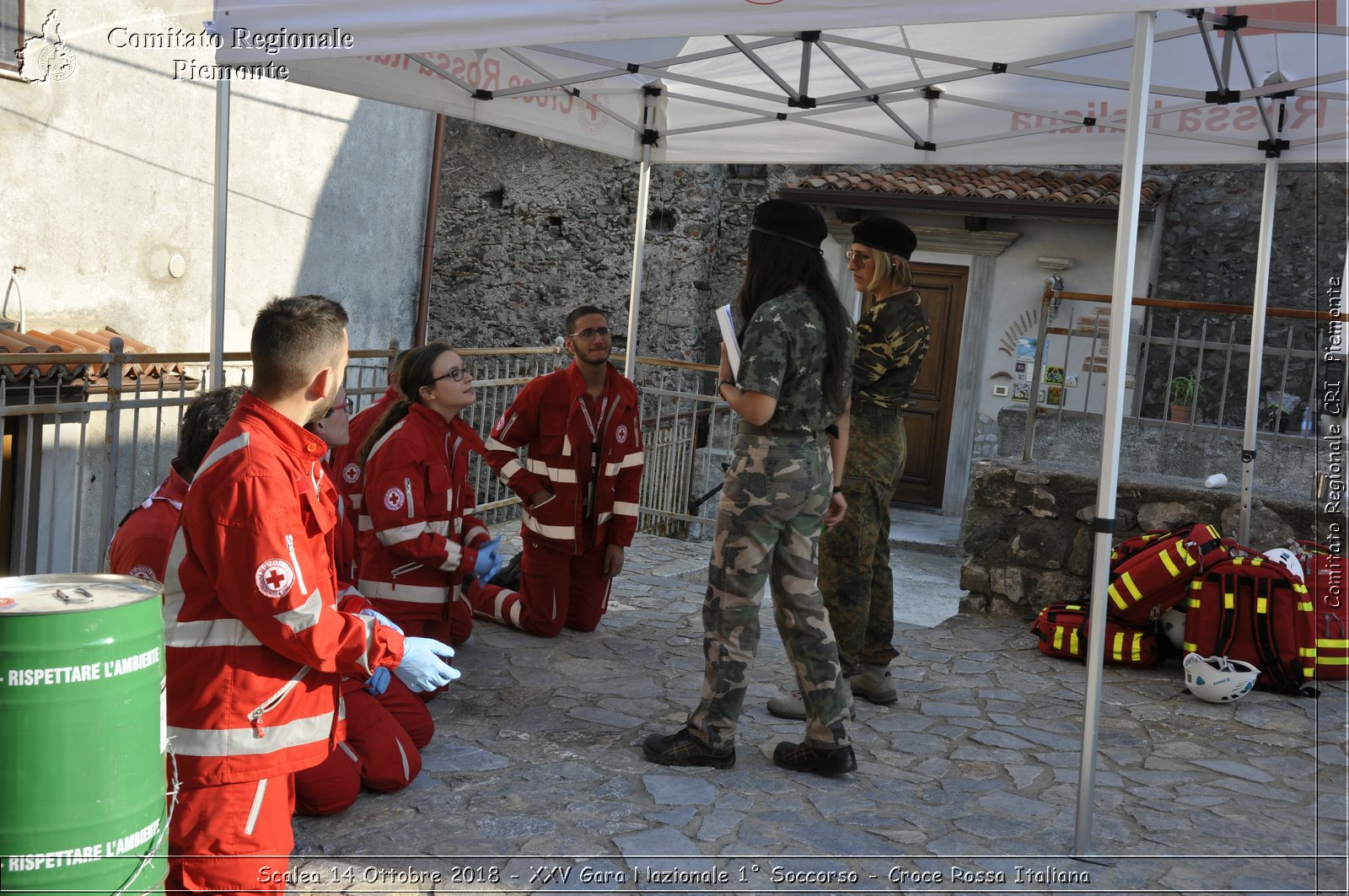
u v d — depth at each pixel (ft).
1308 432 26.50
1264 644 16.60
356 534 15.34
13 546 21.35
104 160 27.66
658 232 44.32
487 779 11.96
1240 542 19.21
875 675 15.33
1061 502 20.42
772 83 20.42
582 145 20.93
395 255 39.34
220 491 7.76
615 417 17.56
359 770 11.16
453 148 46.32
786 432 11.76
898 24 10.07
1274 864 10.62
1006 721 14.97
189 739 7.99
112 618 6.81
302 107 33.83
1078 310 38.75
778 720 14.39
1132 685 16.90
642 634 18.45
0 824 6.55
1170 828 11.48
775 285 11.71
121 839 6.97
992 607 21.09
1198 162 19.02
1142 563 17.60
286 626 7.79
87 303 27.58
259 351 8.00
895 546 36.63
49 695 6.58
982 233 39.45
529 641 17.56
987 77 18.75
